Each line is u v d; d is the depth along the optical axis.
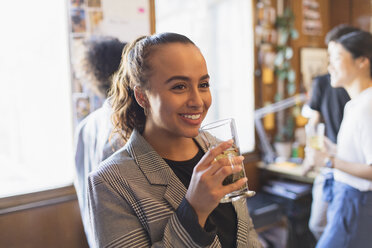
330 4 3.46
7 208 1.74
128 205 0.72
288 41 3.07
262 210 2.37
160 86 0.71
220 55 2.96
